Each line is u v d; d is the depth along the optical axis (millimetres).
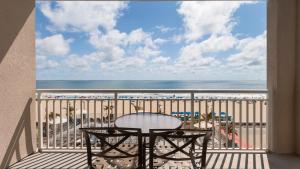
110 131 2658
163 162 2707
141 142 2557
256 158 3928
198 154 3539
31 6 4074
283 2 4027
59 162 3809
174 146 2547
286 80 4070
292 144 4129
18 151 3807
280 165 3666
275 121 4121
